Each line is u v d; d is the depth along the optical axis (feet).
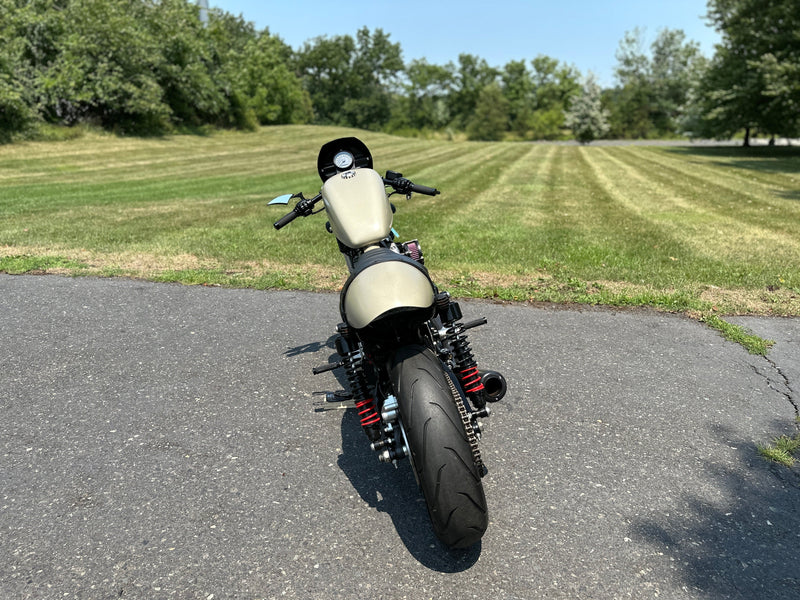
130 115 132.05
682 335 19.01
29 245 30.96
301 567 9.32
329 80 381.19
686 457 12.34
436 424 8.66
